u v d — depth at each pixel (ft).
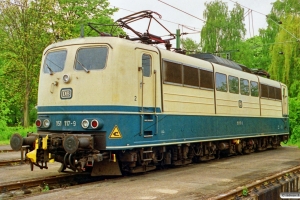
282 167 43.37
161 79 37.45
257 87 61.46
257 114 60.85
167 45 43.09
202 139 44.27
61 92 34.01
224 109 49.73
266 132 64.39
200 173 38.06
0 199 26.27
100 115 32.27
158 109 36.73
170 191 28.40
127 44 33.78
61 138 32.50
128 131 33.01
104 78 32.58
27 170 39.78
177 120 39.63
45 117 34.78
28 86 90.53
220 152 54.49
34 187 31.35
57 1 90.63
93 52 33.60
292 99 91.25
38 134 33.58
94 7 98.32
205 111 45.06
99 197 25.99
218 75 48.70
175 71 39.73
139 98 34.37
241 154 59.98
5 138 81.92
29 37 86.58
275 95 69.62
